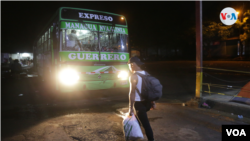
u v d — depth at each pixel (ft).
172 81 40.60
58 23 23.86
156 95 10.09
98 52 25.16
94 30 25.25
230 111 17.98
